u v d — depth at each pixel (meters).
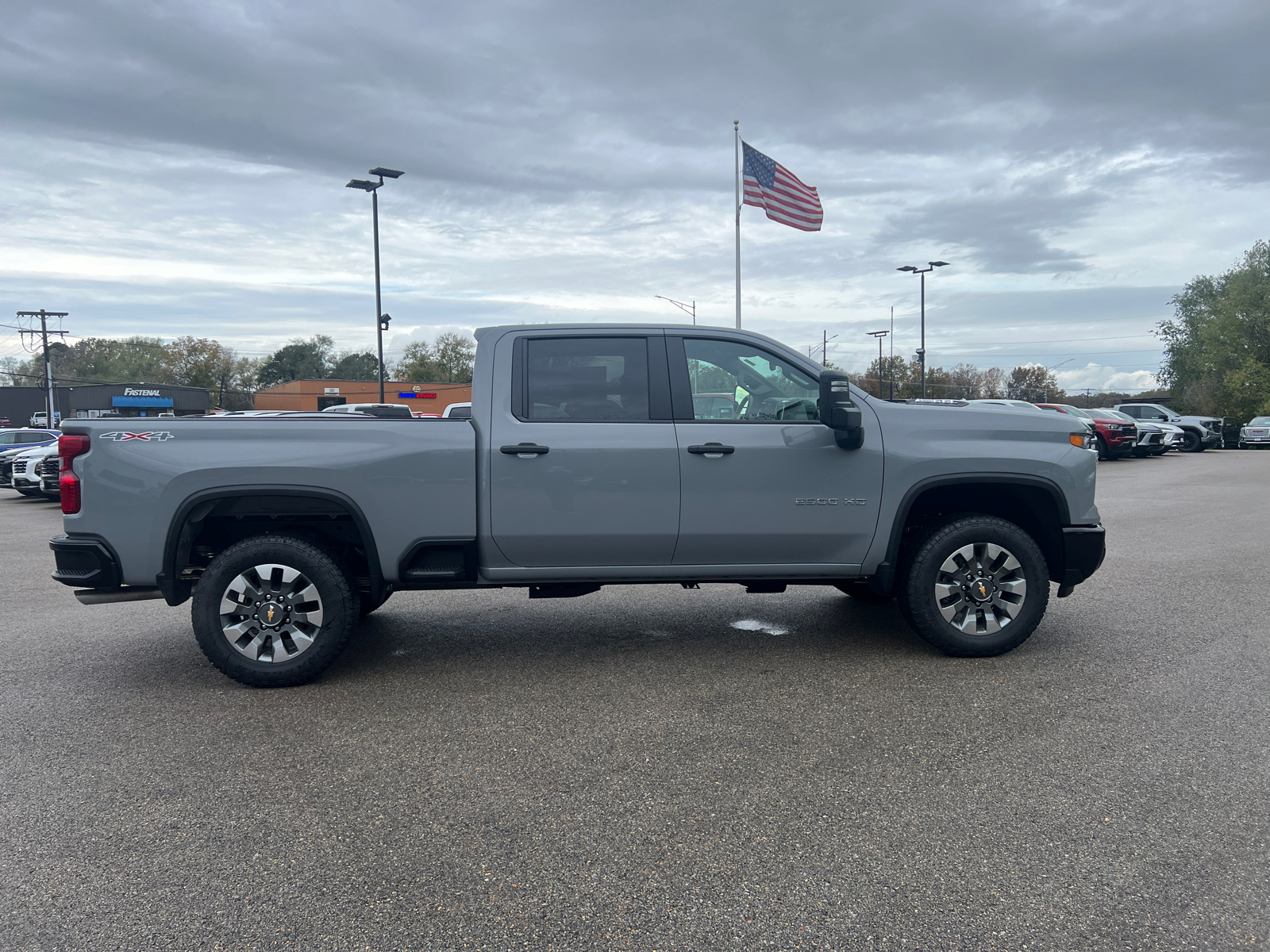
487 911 2.38
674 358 4.70
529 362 4.64
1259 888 2.43
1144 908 2.34
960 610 4.77
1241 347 48.59
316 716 4.00
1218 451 30.16
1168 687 4.22
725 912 2.35
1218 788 3.08
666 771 3.32
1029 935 2.23
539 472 4.49
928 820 2.88
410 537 4.49
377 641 5.36
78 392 84.12
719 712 3.97
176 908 2.40
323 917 2.35
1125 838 2.73
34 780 3.29
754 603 6.39
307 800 3.10
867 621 5.76
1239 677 4.37
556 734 3.73
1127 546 8.69
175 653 5.16
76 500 4.34
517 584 4.67
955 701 4.06
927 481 4.68
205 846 2.76
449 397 56.12
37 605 6.65
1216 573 7.20
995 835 2.76
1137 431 23.41
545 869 2.60
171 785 3.23
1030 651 4.89
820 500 4.64
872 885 2.48
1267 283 48.03
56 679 4.60
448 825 2.89
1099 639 5.14
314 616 4.39
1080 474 4.80
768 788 3.15
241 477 4.35
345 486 4.40
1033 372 94.69
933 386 81.00
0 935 2.27
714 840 2.76
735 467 4.57
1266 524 10.34
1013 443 4.76
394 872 2.59
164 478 4.32
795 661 4.80
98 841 2.79
